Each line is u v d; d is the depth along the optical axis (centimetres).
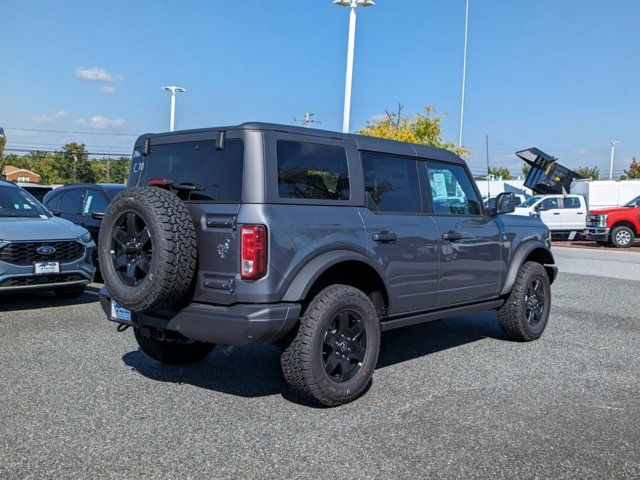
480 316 859
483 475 360
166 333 485
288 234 446
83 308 841
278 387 522
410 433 422
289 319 440
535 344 691
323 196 486
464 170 642
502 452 393
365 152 531
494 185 3659
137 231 450
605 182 3058
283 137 467
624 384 543
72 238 829
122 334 695
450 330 764
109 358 598
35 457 377
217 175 464
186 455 383
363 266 505
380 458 381
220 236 445
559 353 651
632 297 1041
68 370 557
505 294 673
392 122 2312
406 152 572
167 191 452
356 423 440
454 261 591
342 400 472
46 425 428
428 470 366
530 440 413
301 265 451
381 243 514
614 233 2348
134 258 454
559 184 2933
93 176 8981
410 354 641
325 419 448
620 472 368
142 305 441
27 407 462
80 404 470
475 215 639
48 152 8625
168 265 429
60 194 1215
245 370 571
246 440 407
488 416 458
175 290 440
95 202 1146
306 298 478
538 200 2725
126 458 378
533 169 2988
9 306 852
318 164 487
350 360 484
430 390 518
